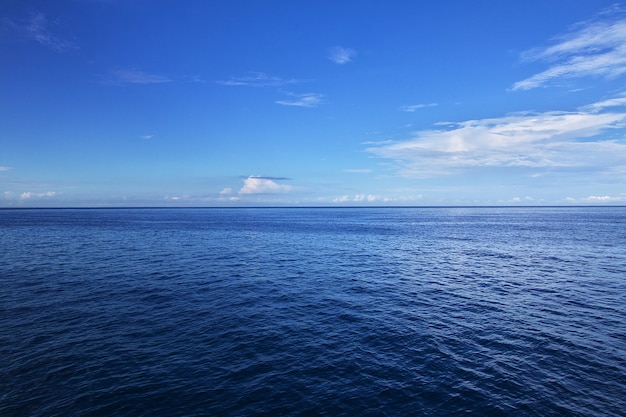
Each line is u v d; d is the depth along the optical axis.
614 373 15.59
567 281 33.94
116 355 17.22
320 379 15.18
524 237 75.56
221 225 118.56
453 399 13.63
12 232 82.69
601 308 25.22
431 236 80.00
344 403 13.42
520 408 13.01
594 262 44.44
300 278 35.59
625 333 20.38
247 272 38.31
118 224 117.94
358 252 54.81
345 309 25.17
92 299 26.95
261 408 13.06
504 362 16.70
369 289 31.12
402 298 28.16
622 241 65.94
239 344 18.80
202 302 26.56
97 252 51.94
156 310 24.45
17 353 17.28
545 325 21.73
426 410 12.95
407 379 15.16
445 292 30.05
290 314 23.95
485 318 23.16
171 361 16.69
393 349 18.25
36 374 15.27
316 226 116.00
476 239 72.75
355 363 16.66
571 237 74.12
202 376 15.31
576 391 14.13
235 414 12.70
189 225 116.81
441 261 46.22
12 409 12.78
